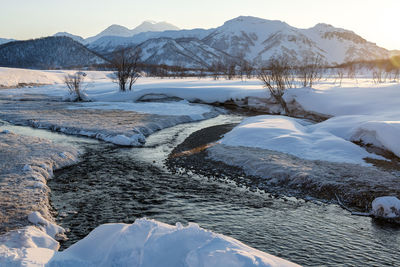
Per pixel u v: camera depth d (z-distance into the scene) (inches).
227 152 657.6
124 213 401.7
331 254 312.2
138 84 2327.8
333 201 443.2
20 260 200.8
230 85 2153.1
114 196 458.6
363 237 348.5
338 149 629.9
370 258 306.5
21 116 1106.1
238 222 380.2
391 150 597.6
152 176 551.2
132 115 1174.3
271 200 450.9
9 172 498.0
